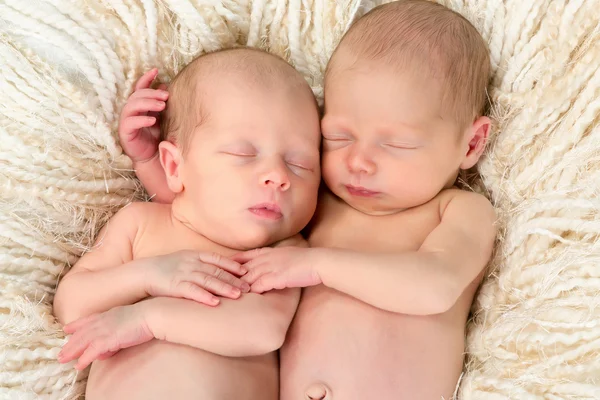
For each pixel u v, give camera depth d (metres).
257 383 1.28
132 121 1.48
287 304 1.31
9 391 1.26
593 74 1.40
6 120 1.42
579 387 1.19
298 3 1.62
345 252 1.30
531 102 1.47
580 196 1.35
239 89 1.40
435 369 1.30
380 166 1.39
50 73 1.44
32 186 1.41
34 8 1.43
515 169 1.49
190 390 1.21
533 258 1.37
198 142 1.40
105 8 1.51
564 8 1.44
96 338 1.24
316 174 1.44
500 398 1.27
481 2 1.56
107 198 1.53
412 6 1.48
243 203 1.34
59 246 1.44
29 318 1.33
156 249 1.42
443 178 1.43
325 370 1.28
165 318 1.23
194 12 1.57
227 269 1.30
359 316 1.31
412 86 1.38
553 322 1.27
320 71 1.68
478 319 1.44
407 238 1.43
